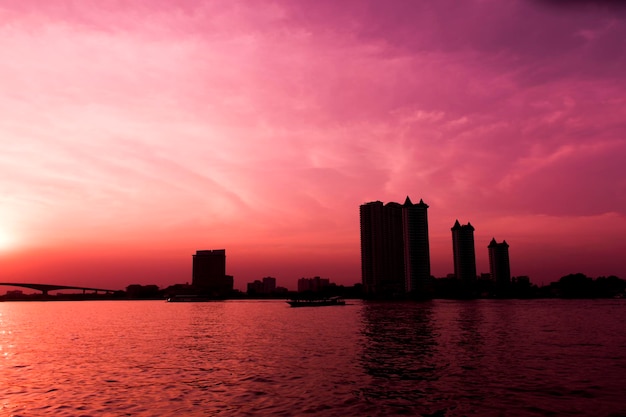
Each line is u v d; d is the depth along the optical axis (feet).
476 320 486.79
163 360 213.05
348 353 230.89
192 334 354.95
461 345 261.85
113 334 362.74
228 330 390.42
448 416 117.39
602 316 556.10
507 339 293.64
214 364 199.11
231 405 127.44
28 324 506.07
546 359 207.41
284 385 152.97
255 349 251.60
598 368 183.42
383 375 169.89
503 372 175.11
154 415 118.21
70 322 540.11
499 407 125.39
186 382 159.33
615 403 129.39
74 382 161.79
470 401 131.75
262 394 140.26
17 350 258.78
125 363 204.95
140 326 454.81
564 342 275.18
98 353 241.96
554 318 519.19
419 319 510.17
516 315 583.99
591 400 132.77
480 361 202.39
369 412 120.67
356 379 162.50
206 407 125.49
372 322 466.29
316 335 331.57
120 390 147.64
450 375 169.58
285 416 116.78
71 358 223.10
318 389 146.82
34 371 185.68
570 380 159.84
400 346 258.78
